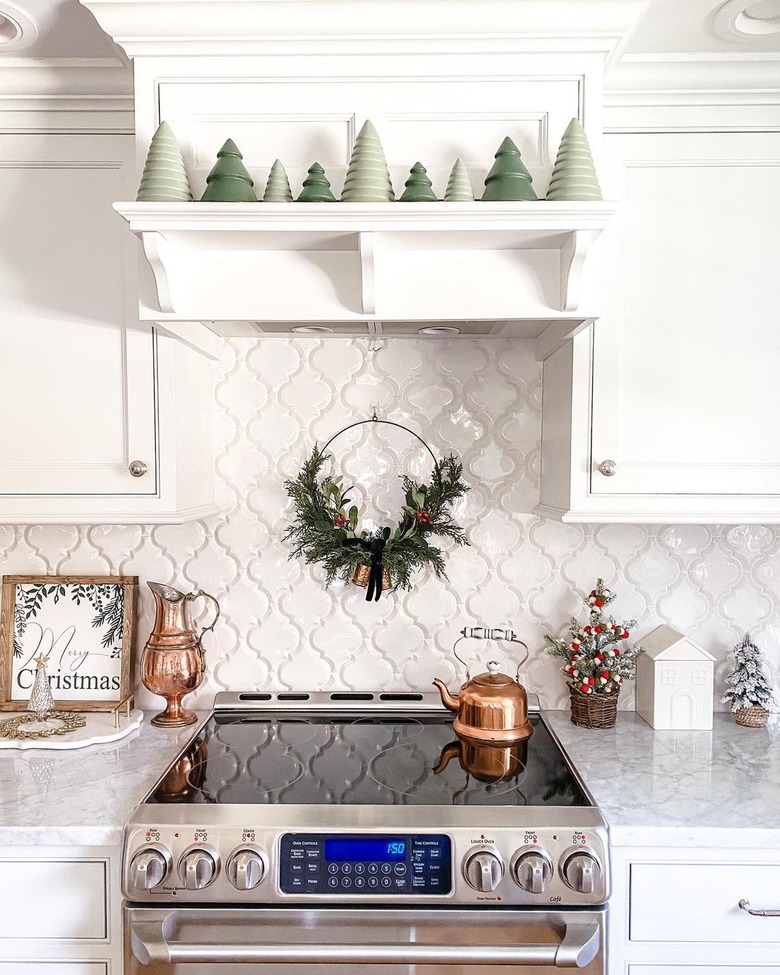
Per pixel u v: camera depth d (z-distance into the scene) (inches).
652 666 65.1
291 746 60.0
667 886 48.3
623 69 54.9
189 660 64.7
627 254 56.3
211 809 47.8
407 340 69.2
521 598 69.9
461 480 69.6
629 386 56.9
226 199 47.4
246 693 69.6
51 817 48.4
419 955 44.6
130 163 56.5
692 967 48.6
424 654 70.2
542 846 45.6
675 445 57.1
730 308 56.4
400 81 51.1
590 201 46.0
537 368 69.1
